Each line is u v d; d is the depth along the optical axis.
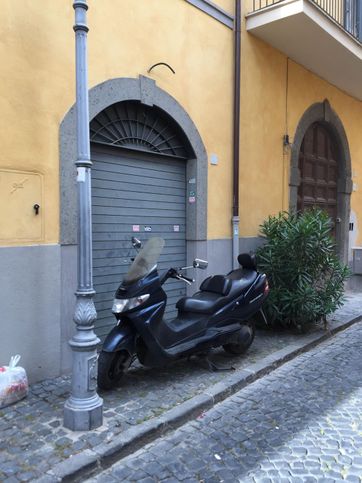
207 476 2.89
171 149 5.91
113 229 5.21
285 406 3.96
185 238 6.26
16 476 2.73
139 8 5.09
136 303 3.85
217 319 4.62
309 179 9.11
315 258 5.92
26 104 4.02
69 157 4.36
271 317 6.07
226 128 6.58
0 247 3.86
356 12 9.18
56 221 4.28
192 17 5.87
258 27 6.80
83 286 3.24
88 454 2.96
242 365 4.78
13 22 3.90
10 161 3.91
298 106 8.29
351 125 10.40
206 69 6.14
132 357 4.18
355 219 10.80
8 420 3.43
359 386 4.43
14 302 3.98
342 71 8.63
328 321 6.87
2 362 3.91
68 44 4.32
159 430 3.39
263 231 6.66
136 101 5.13
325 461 3.06
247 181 7.08
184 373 4.51
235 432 3.47
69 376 4.38
